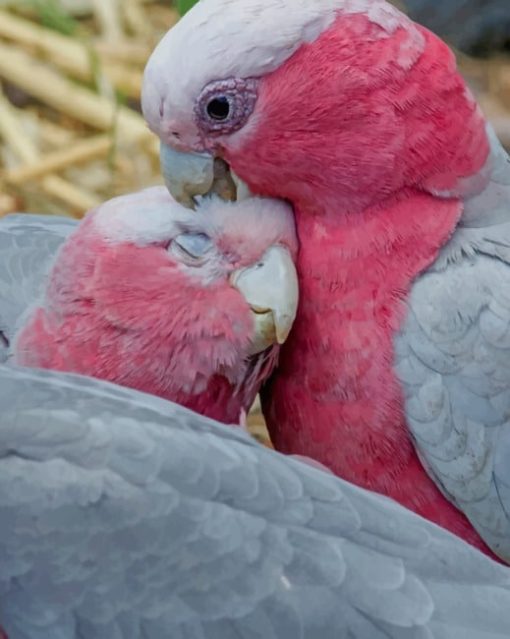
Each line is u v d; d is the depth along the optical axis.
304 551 2.41
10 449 2.45
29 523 2.41
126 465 2.43
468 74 6.04
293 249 2.91
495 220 2.96
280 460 2.54
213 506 2.42
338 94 2.75
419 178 2.85
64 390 2.56
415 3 6.19
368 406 2.94
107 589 2.39
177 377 2.85
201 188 2.87
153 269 2.81
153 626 2.37
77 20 6.16
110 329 2.82
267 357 2.94
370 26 2.76
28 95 5.75
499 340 2.88
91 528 2.40
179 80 2.75
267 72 2.74
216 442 2.51
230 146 2.81
